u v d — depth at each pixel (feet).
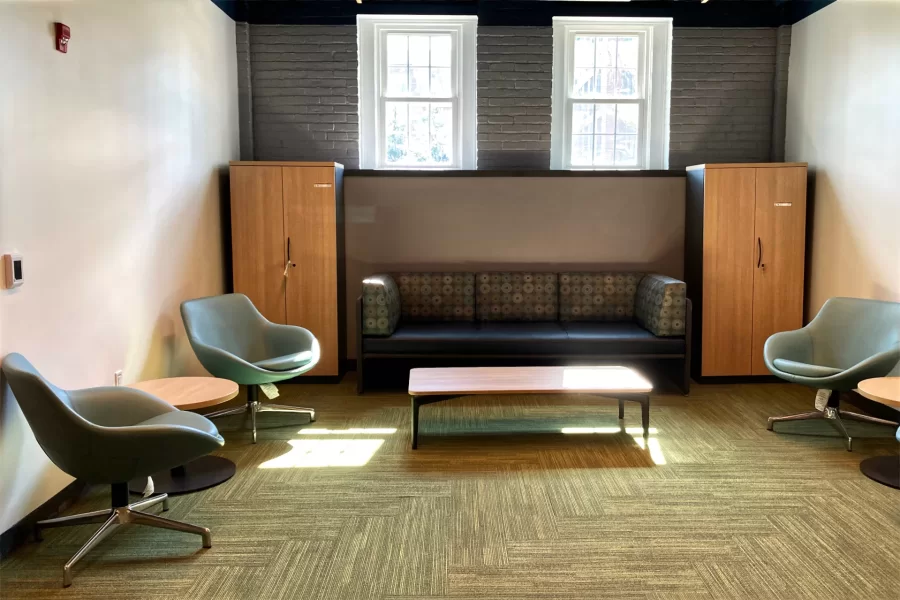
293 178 17.81
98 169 11.71
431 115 20.57
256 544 9.54
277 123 20.15
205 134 17.22
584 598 8.14
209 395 11.59
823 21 17.95
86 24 11.31
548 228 19.83
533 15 19.63
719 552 9.23
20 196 9.49
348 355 20.27
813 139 18.48
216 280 17.97
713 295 18.11
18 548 9.50
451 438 14.07
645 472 12.14
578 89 20.61
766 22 19.89
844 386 13.47
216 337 14.94
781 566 8.86
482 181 19.69
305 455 13.08
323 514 10.48
